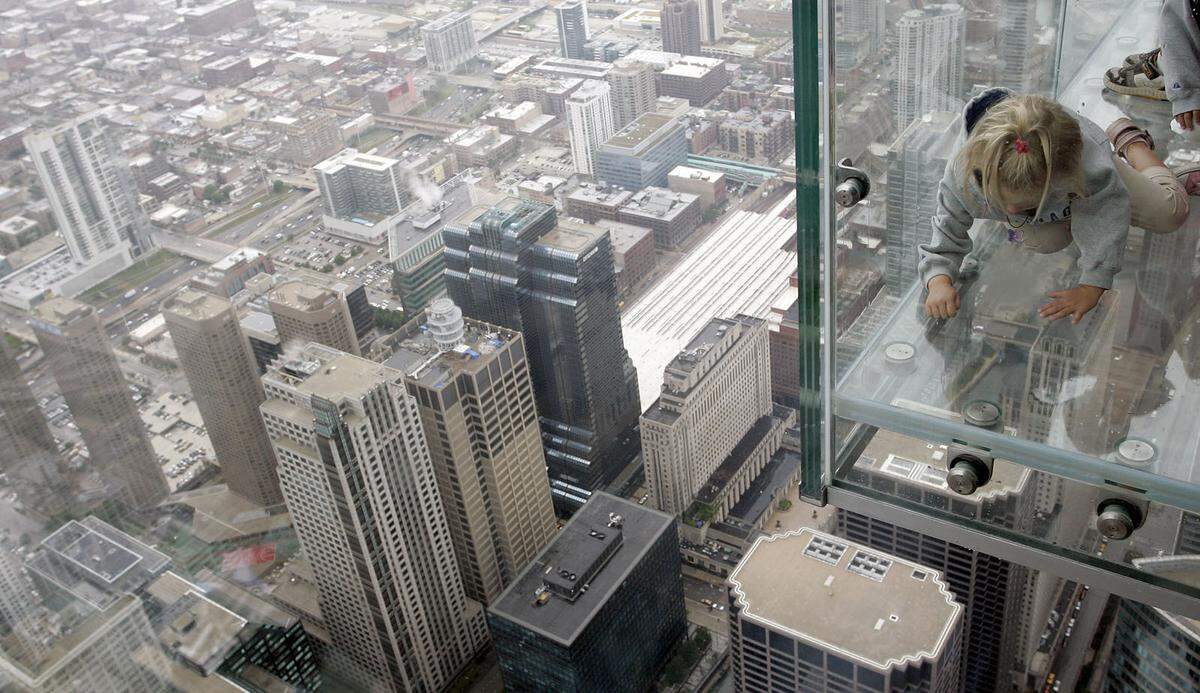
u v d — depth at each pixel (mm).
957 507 3305
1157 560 2990
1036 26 3506
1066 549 3143
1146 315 2963
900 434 3297
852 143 3102
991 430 3092
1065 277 3082
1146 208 3049
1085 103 3676
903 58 3184
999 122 3031
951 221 3203
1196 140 3344
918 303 3264
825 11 2900
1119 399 2951
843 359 3326
